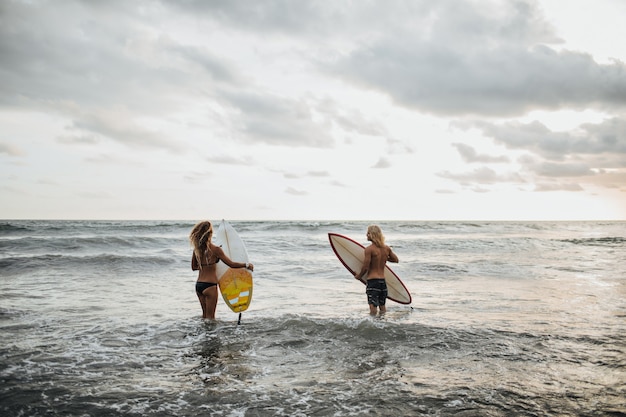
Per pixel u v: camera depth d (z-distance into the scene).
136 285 9.37
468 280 10.61
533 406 3.27
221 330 5.59
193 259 6.46
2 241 16.53
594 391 3.58
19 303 7.22
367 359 4.46
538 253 18.25
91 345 4.85
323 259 14.79
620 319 6.34
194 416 3.08
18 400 3.29
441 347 4.87
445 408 3.23
